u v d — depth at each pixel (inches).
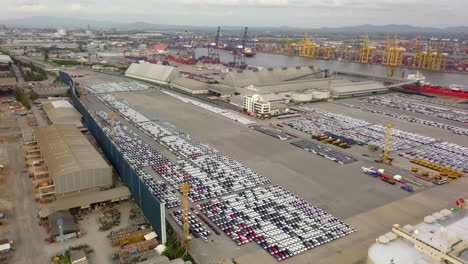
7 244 2950.3
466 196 4087.1
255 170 4709.6
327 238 3225.9
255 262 2883.9
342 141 5925.2
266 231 3326.8
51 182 4055.1
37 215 3484.3
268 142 5871.1
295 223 3462.1
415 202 3919.8
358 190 4192.9
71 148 4498.0
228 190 4126.5
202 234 3250.5
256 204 3811.5
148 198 3257.9
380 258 2504.9
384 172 4729.3
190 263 2763.3
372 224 3462.1
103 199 3646.7
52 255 2886.3
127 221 3405.5
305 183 4352.9
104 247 3006.9
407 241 2709.2
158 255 2878.9
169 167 4709.6
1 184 4124.0
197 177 4426.7
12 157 4940.9
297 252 3019.2
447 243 2479.1
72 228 3152.1
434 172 4785.9
